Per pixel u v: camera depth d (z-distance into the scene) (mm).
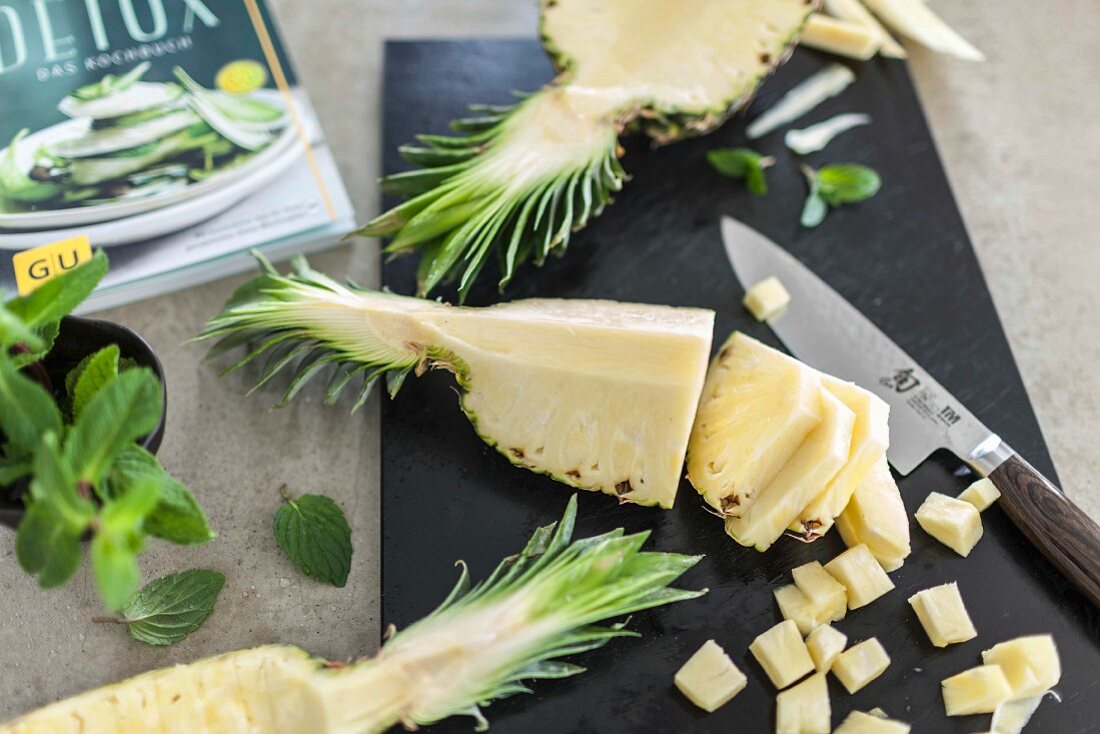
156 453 686
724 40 765
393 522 700
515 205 732
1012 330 782
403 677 629
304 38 864
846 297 776
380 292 714
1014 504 693
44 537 540
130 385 550
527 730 655
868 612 685
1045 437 751
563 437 687
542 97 749
